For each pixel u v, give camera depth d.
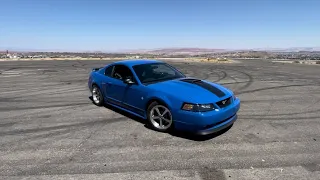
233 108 4.93
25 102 8.25
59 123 5.91
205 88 5.03
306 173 3.46
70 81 13.46
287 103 7.75
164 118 5.08
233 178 3.37
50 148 4.46
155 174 3.50
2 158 4.08
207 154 4.11
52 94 9.65
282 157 3.97
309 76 15.56
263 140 4.69
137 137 4.92
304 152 4.14
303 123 5.71
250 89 10.49
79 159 4.00
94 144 4.61
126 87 5.94
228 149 4.30
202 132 4.52
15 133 5.27
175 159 3.95
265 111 6.79
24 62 33.12
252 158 3.95
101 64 28.58
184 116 4.61
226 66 26.31
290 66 26.56
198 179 3.36
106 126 5.62
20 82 13.18
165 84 5.33
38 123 5.94
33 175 3.53
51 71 19.48
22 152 4.30
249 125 5.57
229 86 11.38
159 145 4.51
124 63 6.36
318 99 8.34
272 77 15.03
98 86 7.25
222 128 4.79
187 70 20.67
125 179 3.38
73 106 7.58
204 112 4.46
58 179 3.41
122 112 6.75
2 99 8.77
